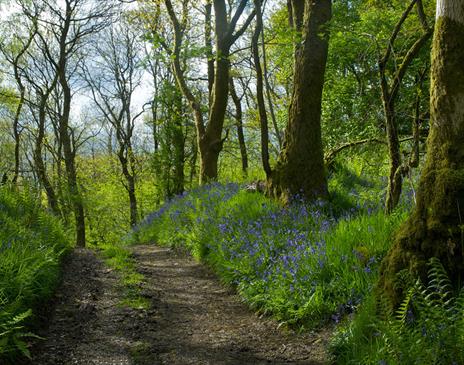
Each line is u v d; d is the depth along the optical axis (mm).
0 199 11578
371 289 5551
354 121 13570
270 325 6273
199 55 14766
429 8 11414
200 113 20047
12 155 35469
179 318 6922
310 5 10812
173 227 13828
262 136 11484
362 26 10602
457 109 4695
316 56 10875
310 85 10977
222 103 18953
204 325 6609
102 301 7480
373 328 4676
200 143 19484
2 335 4910
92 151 44188
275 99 27219
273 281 6961
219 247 9344
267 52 24594
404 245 4883
